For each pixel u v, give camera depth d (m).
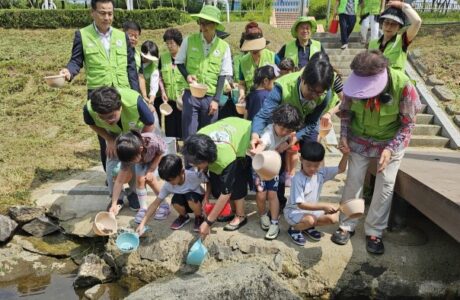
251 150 3.21
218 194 3.63
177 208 3.78
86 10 12.42
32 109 7.43
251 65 5.00
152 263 3.69
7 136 6.46
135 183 4.04
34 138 6.43
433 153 5.30
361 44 9.44
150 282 3.57
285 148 3.57
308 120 3.67
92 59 4.25
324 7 17.27
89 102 3.76
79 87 8.38
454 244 3.61
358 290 3.44
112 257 3.74
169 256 3.68
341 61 8.86
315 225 3.57
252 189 4.07
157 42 10.96
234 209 4.01
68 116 7.24
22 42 11.07
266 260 3.56
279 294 3.22
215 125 3.58
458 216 2.77
